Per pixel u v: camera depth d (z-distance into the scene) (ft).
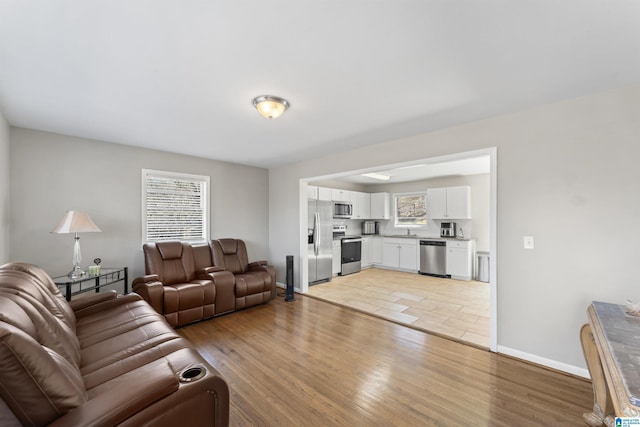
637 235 6.54
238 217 16.12
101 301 7.86
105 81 6.56
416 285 17.08
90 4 4.12
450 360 7.99
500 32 4.79
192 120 9.09
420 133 10.37
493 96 7.27
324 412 5.81
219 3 4.12
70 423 3.05
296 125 9.56
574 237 7.30
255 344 8.96
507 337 8.28
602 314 5.63
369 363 7.80
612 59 5.57
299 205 15.62
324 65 5.89
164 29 4.73
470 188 19.62
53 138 10.42
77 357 4.95
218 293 11.41
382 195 23.45
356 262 21.21
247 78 6.43
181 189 13.99
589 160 7.10
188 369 4.47
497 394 6.43
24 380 3.03
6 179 9.18
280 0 4.06
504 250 8.36
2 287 4.60
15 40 4.98
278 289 16.30
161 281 11.26
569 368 7.30
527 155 8.01
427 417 5.68
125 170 12.09
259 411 5.83
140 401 3.44
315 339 9.36
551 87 6.77
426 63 5.80
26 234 9.86
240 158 14.76
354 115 8.61
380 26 4.66
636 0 3.99
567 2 4.08
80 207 10.97
